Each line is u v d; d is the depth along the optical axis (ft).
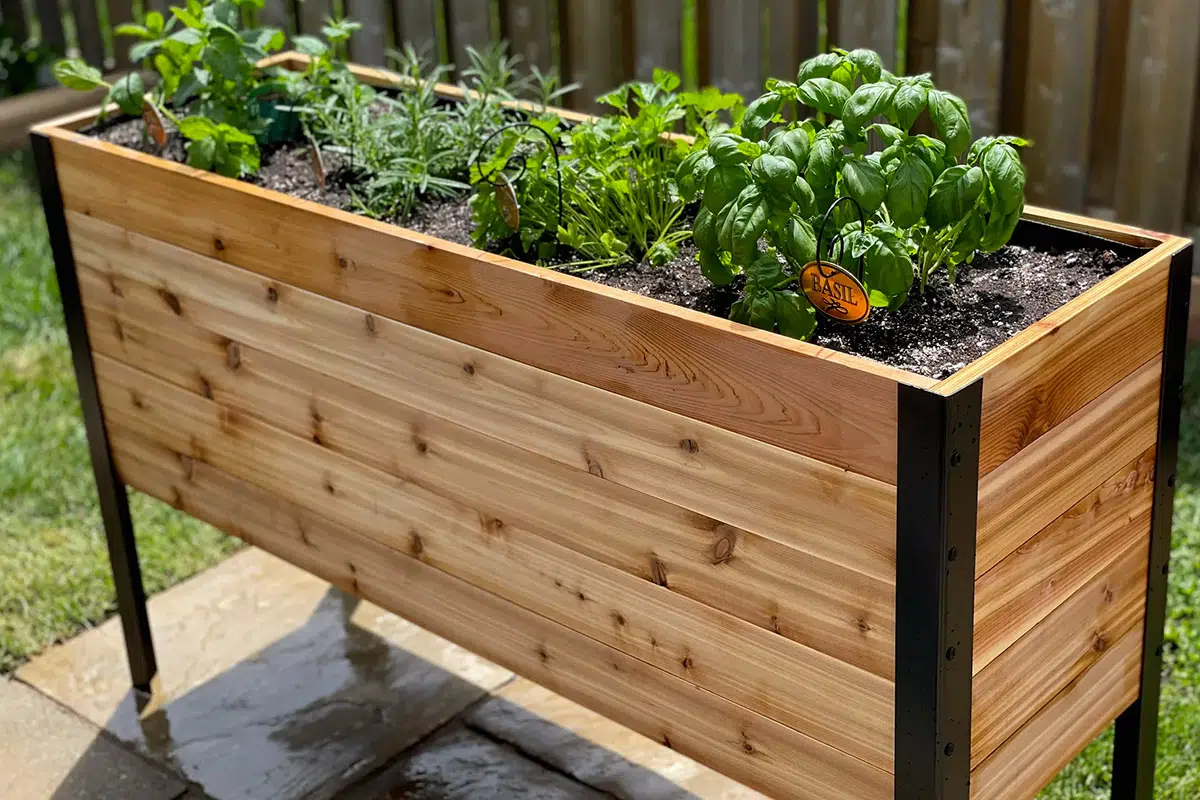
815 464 5.32
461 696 8.91
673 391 5.68
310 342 7.20
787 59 12.36
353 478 7.41
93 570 10.10
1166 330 6.02
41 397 12.28
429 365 6.66
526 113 8.21
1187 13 10.79
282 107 8.26
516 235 7.30
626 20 13.09
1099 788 7.82
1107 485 5.98
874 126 6.04
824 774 5.90
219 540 10.55
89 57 17.71
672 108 7.06
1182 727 8.11
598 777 8.20
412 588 7.47
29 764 8.51
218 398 7.93
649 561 6.15
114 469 8.85
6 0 18.52
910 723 5.42
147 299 8.01
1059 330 5.29
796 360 5.20
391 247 6.52
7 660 9.34
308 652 9.39
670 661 6.31
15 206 15.74
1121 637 6.50
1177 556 9.53
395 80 9.03
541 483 6.44
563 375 6.08
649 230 7.32
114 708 8.96
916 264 6.46
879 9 11.66
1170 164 11.34
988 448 5.10
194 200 7.39
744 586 5.81
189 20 8.53
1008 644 5.64
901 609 5.26
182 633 9.61
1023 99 11.82
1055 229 6.51
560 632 6.79
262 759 8.46
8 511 10.81
